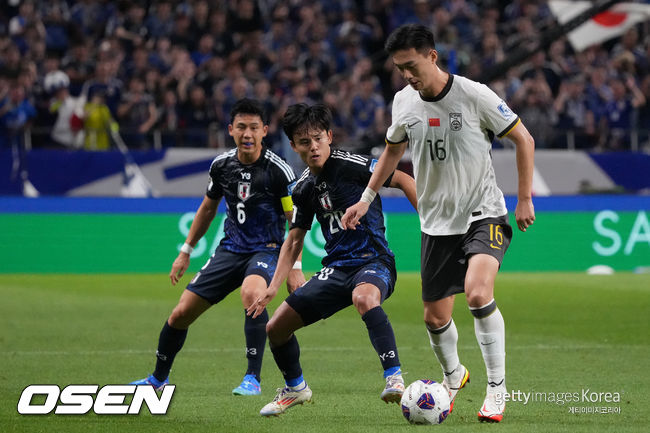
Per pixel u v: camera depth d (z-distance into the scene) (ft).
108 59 197.77
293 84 202.90
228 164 76.13
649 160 195.52
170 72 201.77
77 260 177.99
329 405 67.92
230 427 59.98
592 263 191.01
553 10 219.61
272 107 195.21
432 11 234.38
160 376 73.67
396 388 60.85
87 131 183.32
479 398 70.59
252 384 73.67
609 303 137.90
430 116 61.11
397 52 59.21
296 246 66.49
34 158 176.45
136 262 179.32
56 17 213.87
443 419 60.13
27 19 214.28
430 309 64.23
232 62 203.41
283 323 63.67
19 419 62.59
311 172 65.87
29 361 88.89
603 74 217.97
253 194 75.46
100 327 113.70
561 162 193.77
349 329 112.88
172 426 60.39
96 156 178.91
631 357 91.45
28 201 176.24
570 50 231.50
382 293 63.67
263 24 230.07
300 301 63.62
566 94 212.23
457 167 61.57
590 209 191.52
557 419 61.57
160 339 73.46
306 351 96.27
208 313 128.98
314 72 214.07
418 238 187.83
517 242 188.96
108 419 62.64
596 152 194.80
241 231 76.18
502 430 57.82
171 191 181.57
